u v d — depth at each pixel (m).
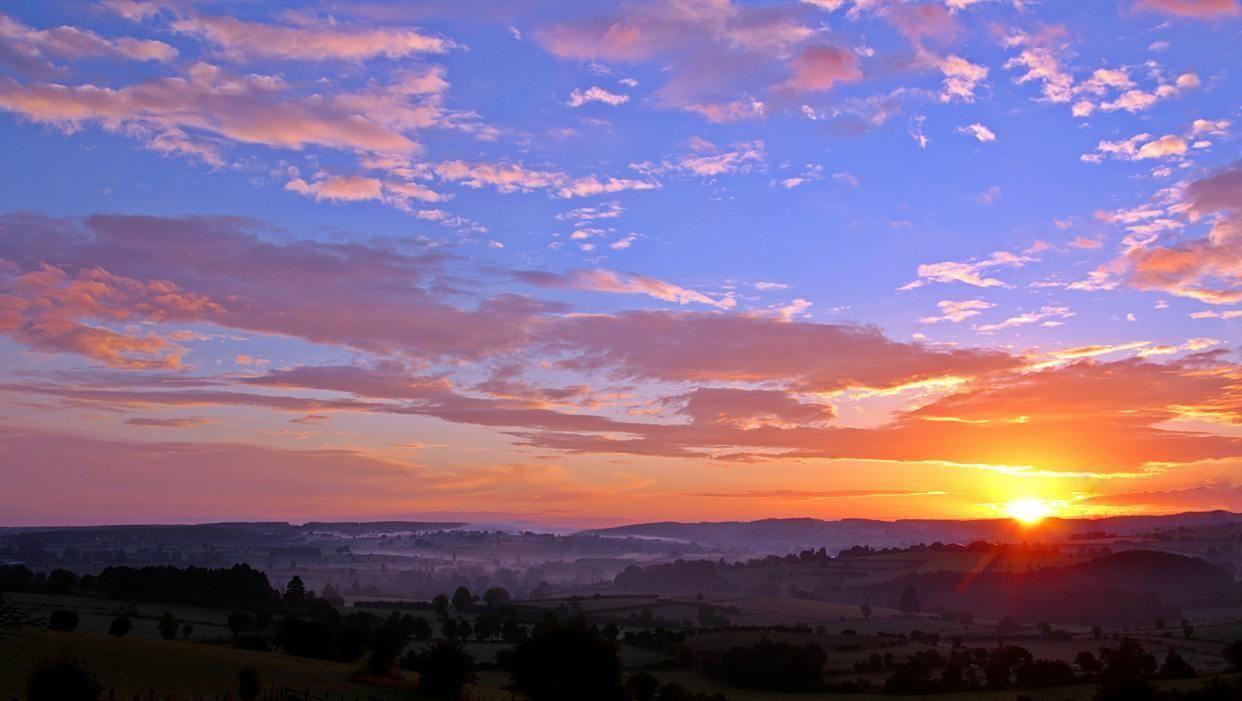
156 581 156.62
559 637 84.00
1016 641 162.75
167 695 70.94
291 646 107.25
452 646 89.50
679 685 103.81
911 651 143.38
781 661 114.62
